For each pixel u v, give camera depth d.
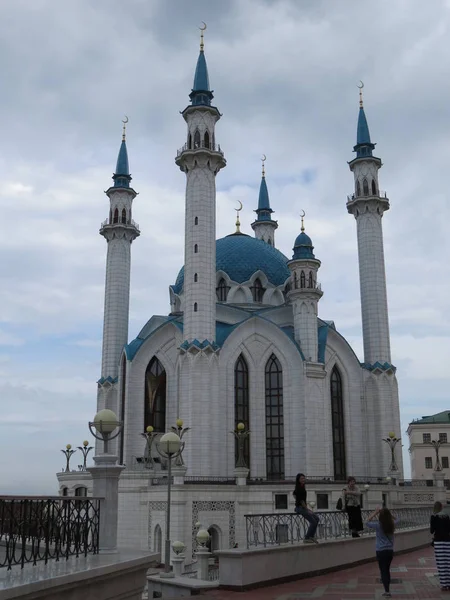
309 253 80.88
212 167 77.75
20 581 13.03
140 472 64.44
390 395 83.12
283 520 27.39
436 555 23.16
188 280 74.19
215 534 61.03
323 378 76.25
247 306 88.00
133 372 80.19
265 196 117.25
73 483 76.25
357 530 30.77
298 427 74.56
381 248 88.50
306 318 77.50
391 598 21.02
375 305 86.00
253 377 77.69
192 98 81.00
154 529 61.50
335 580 25.50
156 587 28.66
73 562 16.09
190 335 72.25
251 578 23.39
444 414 144.00
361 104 94.94
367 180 90.12
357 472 80.19
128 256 91.25
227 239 95.62
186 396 70.31
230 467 73.56
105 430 19.97
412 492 76.94
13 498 14.55
